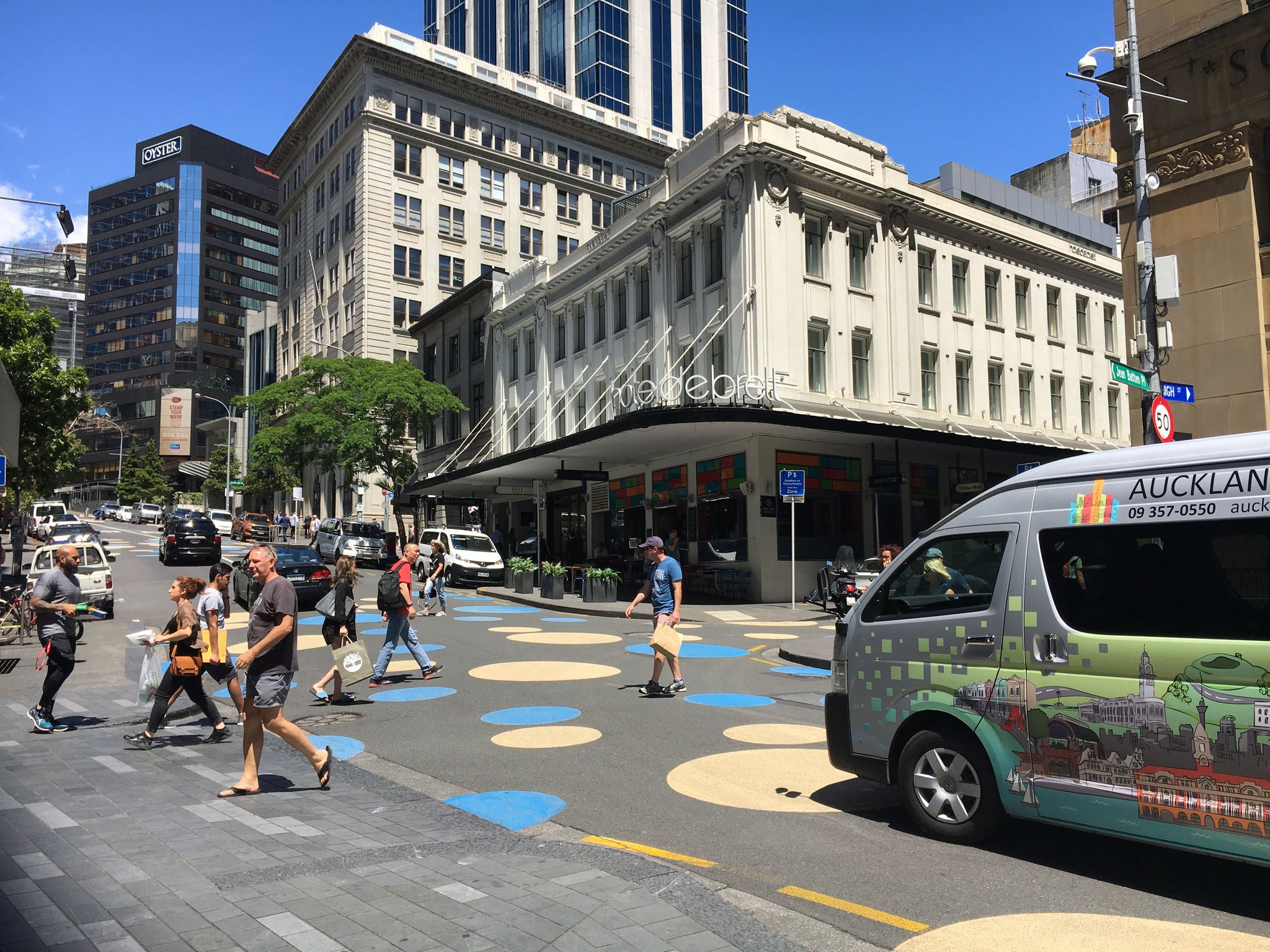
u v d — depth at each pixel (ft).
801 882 14.88
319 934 12.00
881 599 18.65
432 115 186.19
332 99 195.62
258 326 262.88
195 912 12.85
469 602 77.87
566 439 84.79
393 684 37.55
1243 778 13.17
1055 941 12.36
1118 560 15.12
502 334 137.08
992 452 97.50
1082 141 167.73
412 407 127.65
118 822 18.06
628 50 269.64
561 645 49.03
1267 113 46.68
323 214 201.36
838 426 74.54
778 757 23.99
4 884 14.06
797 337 84.12
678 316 94.12
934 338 97.60
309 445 131.95
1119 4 53.16
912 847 16.72
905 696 17.70
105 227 460.14
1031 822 18.19
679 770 22.74
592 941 11.87
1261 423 46.24
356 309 179.11
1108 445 116.47
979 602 16.92
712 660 43.88
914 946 12.21
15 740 27.89
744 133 84.38
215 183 448.65
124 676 42.01
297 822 18.11
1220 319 47.98
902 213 95.61
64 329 484.33
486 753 25.13
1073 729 15.08
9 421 96.12
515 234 195.11
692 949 11.78
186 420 417.08
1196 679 13.76
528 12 289.94
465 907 13.06
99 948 11.52
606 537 105.50
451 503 133.18
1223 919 13.12
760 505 79.15
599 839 17.35
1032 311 109.91
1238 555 13.75
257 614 21.38
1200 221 49.03
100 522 269.44
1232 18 47.75
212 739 27.96
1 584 58.65
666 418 70.38
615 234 105.19
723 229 87.66
